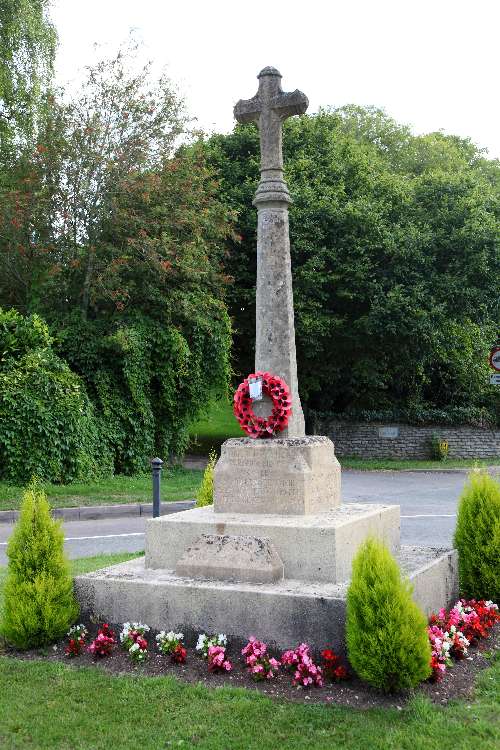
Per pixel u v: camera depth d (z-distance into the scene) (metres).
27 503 6.36
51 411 17.72
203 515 6.82
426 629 5.17
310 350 26.17
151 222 20.50
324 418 29.66
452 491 19.14
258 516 6.66
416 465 26.61
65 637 6.21
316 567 6.03
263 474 6.83
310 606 5.50
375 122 43.22
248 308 26.45
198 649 5.70
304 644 5.46
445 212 27.22
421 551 7.33
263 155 7.66
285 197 7.54
